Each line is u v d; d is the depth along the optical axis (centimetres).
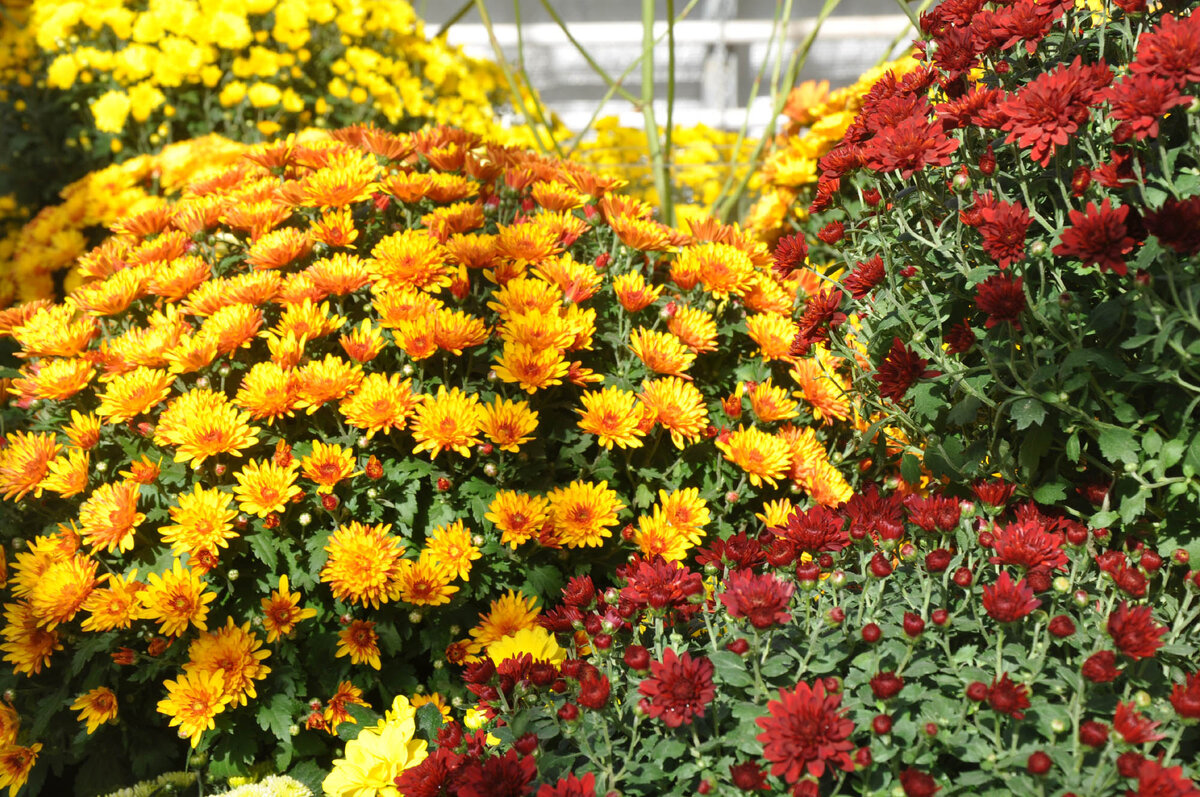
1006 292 137
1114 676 113
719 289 206
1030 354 156
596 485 195
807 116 350
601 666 144
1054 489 154
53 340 193
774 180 318
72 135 397
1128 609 124
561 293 200
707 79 611
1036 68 167
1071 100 132
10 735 180
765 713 122
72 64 379
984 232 138
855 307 190
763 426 207
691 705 118
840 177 181
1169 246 123
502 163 225
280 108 387
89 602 173
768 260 231
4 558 193
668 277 225
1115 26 157
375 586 170
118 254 223
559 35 587
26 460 185
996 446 160
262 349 203
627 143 465
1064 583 127
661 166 342
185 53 368
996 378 148
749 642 138
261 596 183
